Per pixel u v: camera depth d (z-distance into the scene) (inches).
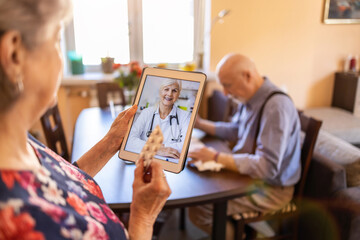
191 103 31.8
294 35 138.9
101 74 131.4
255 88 63.6
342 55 148.6
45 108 19.0
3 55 15.7
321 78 149.4
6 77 16.1
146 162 24.9
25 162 18.7
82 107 132.5
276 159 56.1
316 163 65.2
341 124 126.0
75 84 123.0
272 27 135.3
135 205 25.1
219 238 56.1
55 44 18.4
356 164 64.9
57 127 75.5
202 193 47.9
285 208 66.8
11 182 16.7
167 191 24.2
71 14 19.0
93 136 71.1
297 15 136.8
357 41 148.5
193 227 90.2
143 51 137.9
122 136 32.6
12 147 17.9
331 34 144.0
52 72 18.2
